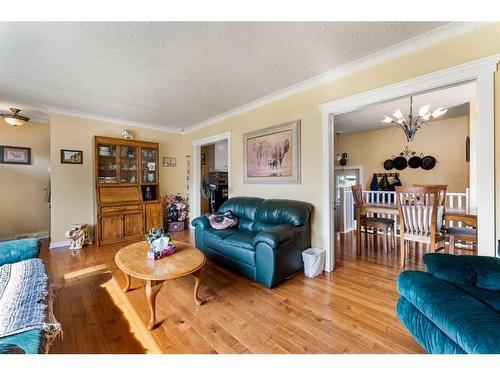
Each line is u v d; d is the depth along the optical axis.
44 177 4.55
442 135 4.90
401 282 1.50
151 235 2.26
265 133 3.54
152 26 1.82
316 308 1.98
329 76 2.71
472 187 3.30
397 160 5.46
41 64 2.40
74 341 1.58
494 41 1.75
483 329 0.96
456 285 1.36
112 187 4.19
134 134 4.81
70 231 3.74
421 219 2.71
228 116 4.25
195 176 5.28
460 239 2.68
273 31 1.90
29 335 1.08
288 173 3.23
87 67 2.47
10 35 1.91
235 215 3.47
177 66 2.46
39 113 4.08
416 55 2.10
